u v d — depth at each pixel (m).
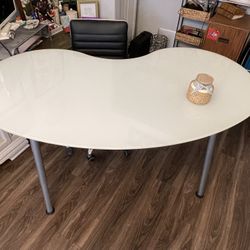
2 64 1.55
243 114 1.27
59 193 1.75
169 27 3.08
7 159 1.94
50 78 1.46
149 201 1.73
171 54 1.75
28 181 1.82
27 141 2.04
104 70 1.56
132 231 1.57
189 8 2.49
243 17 2.38
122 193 1.77
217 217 1.65
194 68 1.61
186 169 1.94
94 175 1.88
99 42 1.97
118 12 2.69
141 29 3.30
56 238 1.52
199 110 1.29
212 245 1.51
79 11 2.57
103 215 1.64
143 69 1.58
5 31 1.87
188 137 1.14
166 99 1.35
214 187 1.82
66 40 2.25
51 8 2.38
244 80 1.51
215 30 2.31
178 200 1.74
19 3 2.05
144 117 1.23
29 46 1.97
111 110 1.26
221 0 2.44
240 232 1.57
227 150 2.08
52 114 1.22
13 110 1.23
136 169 1.93
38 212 1.64
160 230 1.58
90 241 1.52
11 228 1.56
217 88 1.44
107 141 1.10
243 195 1.77
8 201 1.70
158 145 1.10
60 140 1.10
